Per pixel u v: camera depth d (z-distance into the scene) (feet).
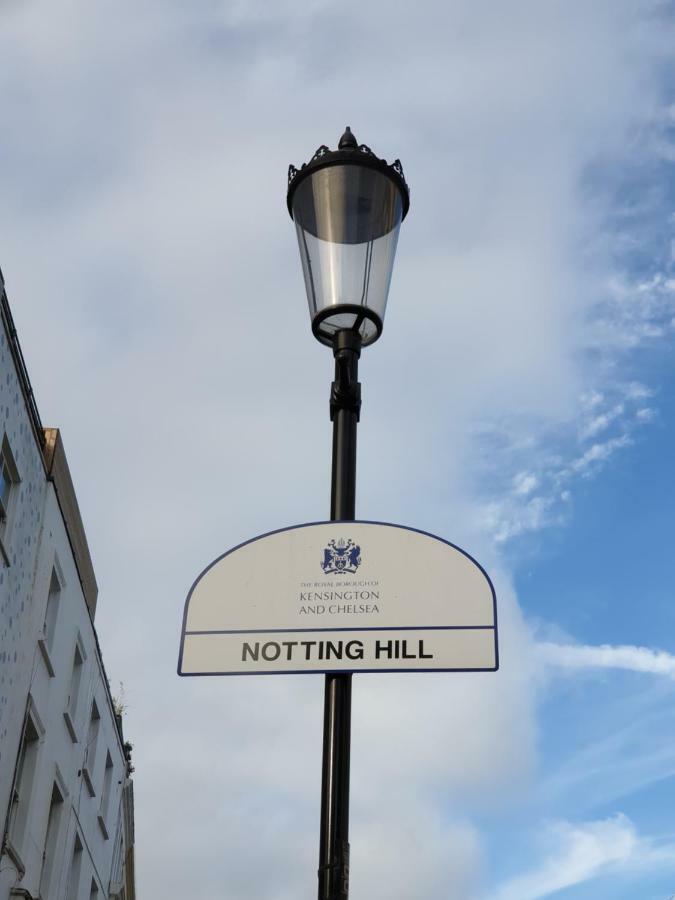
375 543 17.43
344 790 15.48
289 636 16.80
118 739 96.48
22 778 65.16
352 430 18.83
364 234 20.31
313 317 19.85
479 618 16.66
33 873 66.33
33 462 64.95
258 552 17.54
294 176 21.13
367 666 16.42
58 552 70.85
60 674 72.08
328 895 14.56
